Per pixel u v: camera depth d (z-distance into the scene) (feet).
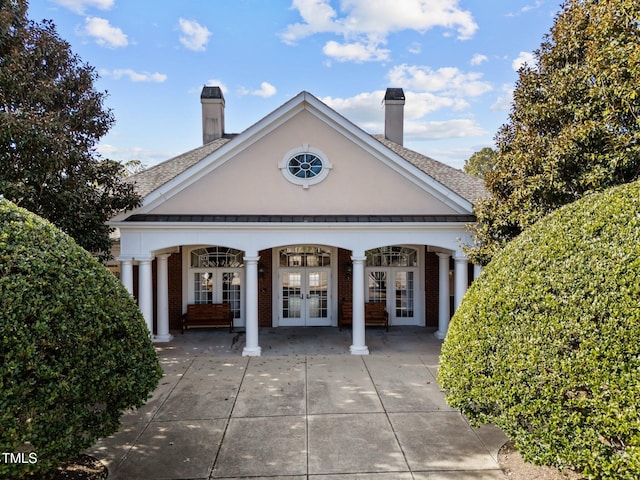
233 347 43.55
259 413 27.22
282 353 41.34
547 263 16.57
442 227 39.86
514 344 16.30
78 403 16.03
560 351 14.75
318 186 41.27
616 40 24.27
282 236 39.91
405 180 41.32
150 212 40.19
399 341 45.85
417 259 53.47
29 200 30.94
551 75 31.32
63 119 33.73
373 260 53.72
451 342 19.92
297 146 40.93
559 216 18.31
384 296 53.83
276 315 52.95
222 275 52.75
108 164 38.27
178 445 23.07
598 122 25.90
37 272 15.71
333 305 53.21
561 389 14.51
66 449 15.40
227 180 40.81
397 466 20.94
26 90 31.30
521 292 16.80
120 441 23.47
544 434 15.01
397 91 60.54
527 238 18.86
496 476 20.08
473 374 17.81
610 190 17.81
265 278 52.65
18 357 14.15
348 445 23.04
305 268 53.42
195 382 33.12
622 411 12.91
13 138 29.04
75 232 34.76
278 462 21.34
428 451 22.40
